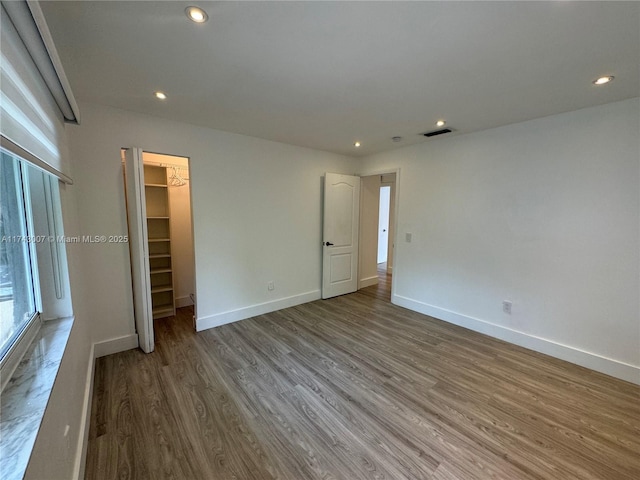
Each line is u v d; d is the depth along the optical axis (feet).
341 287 15.56
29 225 5.18
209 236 10.75
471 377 7.89
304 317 12.28
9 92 3.08
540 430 5.99
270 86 6.90
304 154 13.46
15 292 4.40
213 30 4.79
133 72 6.23
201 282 10.69
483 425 6.11
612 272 7.93
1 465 2.49
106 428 5.90
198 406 6.61
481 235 10.67
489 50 5.32
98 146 8.29
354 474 4.96
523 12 4.27
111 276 8.81
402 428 6.01
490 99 7.57
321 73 6.25
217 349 9.34
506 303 10.10
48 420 3.33
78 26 4.64
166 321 11.64
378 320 12.01
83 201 8.17
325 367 8.34
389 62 5.78
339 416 6.35
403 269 13.61
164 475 4.90
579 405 6.77
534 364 8.59
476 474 4.97
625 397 7.07
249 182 11.65
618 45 5.10
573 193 8.48
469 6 4.16
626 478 4.92
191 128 9.93
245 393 7.10
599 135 7.96
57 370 3.91
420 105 8.06
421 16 4.40
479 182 10.62
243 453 5.36
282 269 13.20
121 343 9.12
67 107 5.74
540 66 5.88
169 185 12.40
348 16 4.41
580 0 3.99
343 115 8.89
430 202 12.26
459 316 11.50
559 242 8.82
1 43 2.88
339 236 15.06
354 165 15.56
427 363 8.62
